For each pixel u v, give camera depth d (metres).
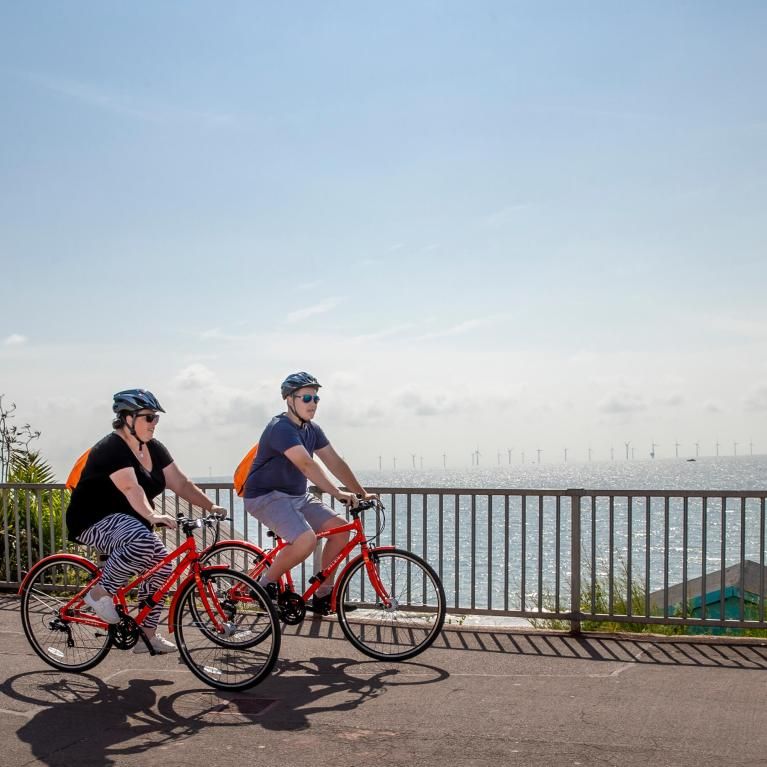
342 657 5.90
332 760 3.97
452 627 6.79
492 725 4.45
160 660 5.78
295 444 5.77
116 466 5.16
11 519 9.61
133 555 5.15
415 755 4.03
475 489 6.91
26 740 4.27
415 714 4.64
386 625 6.26
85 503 5.32
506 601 6.83
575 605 6.66
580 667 5.64
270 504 5.86
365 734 4.32
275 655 4.99
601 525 84.25
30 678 5.35
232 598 5.15
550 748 4.10
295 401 5.98
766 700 4.86
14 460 13.34
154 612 5.37
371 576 5.93
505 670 5.57
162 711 4.71
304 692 5.07
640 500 111.75
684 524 6.54
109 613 5.21
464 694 5.01
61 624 5.49
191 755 4.05
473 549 6.91
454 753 4.05
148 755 4.06
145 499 5.19
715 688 5.12
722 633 8.06
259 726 4.46
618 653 6.01
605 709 4.71
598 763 3.90
